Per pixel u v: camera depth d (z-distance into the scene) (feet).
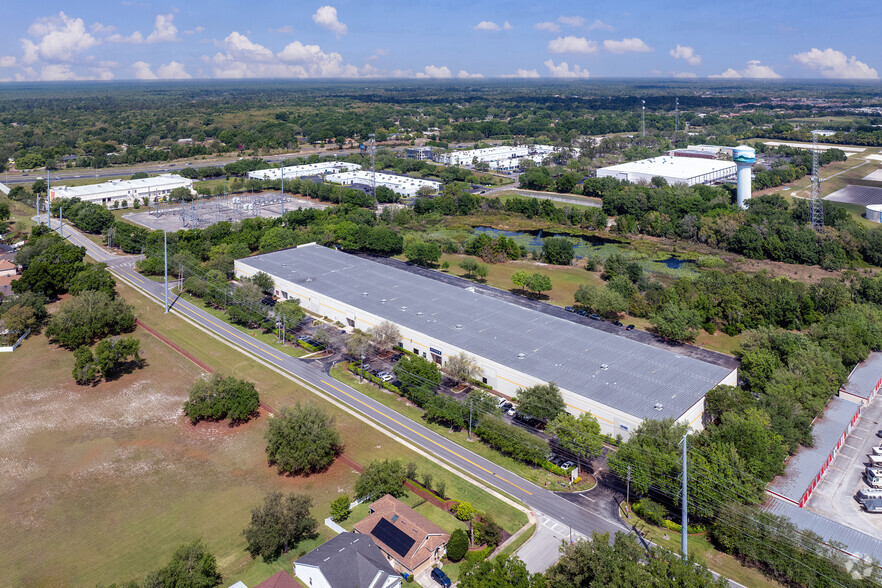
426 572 272.92
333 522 302.45
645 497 317.01
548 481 339.16
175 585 247.50
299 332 531.09
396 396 430.20
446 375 447.42
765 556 266.98
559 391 377.91
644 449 314.96
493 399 385.70
